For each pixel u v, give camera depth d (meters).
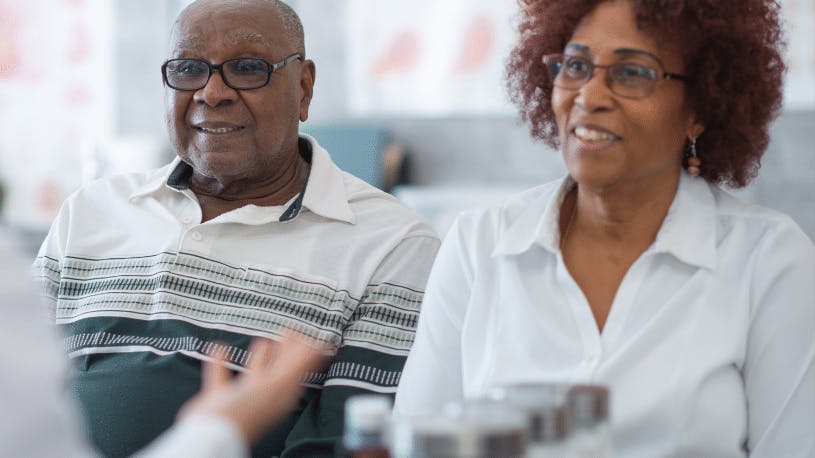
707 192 1.56
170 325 1.95
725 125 1.55
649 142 1.46
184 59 2.01
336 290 1.99
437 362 1.63
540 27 1.59
